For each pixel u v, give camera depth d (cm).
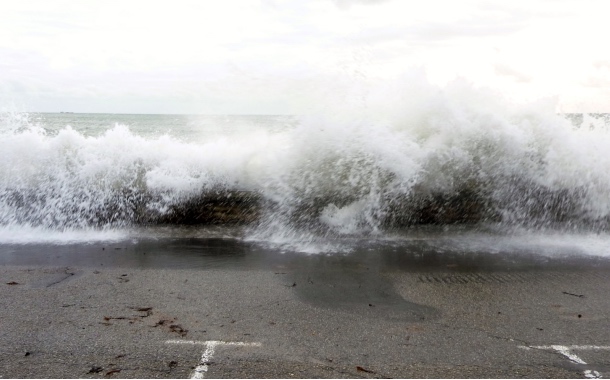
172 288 373
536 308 334
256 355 259
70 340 277
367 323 306
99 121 4709
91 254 473
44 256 465
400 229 570
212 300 347
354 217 573
